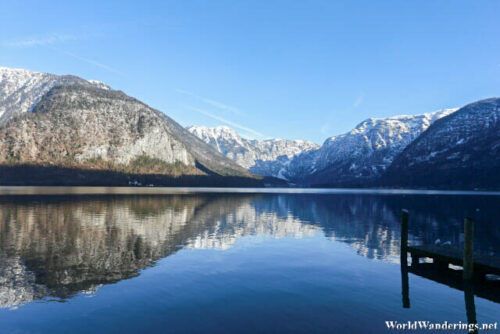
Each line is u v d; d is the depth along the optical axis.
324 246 36.00
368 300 19.27
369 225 54.31
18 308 17.38
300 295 19.94
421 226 53.62
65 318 16.19
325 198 146.75
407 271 25.94
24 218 52.19
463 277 23.41
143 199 109.00
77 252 30.55
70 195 117.25
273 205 97.94
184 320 16.09
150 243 35.66
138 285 21.39
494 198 148.00
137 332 14.77
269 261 28.58
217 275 24.00
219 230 46.19
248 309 17.59
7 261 26.89
